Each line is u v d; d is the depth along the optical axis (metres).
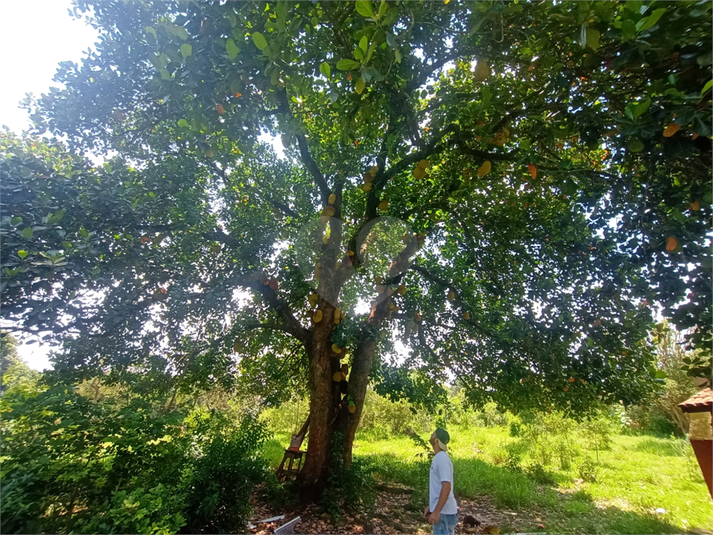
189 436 4.08
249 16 3.41
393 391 6.71
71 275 3.55
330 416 5.86
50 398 3.31
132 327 5.01
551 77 3.77
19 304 3.32
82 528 2.63
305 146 6.25
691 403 5.72
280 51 2.78
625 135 2.61
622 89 3.42
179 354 5.73
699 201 2.82
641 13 2.27
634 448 13.09
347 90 4.01
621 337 5.05
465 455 11.16
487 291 6.73
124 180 4.80
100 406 3.52
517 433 13.27
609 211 4.37
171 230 5.12
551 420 11.15
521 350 5.84
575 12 2.69
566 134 3.50
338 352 5.77
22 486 2.79
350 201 7.01
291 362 7.88
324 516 5.10
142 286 4.86
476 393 7.05
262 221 5.78
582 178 3.64
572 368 5.38
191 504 3.71
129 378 5.39
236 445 4.24
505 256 6.37
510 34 3.50
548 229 5.88
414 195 6.46
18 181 3.42
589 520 5.73
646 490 7.40
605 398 5.77
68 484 3.07
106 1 4.63
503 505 6.53
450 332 7.07
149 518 2.77
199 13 3.15
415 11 3.42
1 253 2.94
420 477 6.60
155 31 3.07
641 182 3.32
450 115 4.31
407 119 4.43
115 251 4.23
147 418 3.62
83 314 4.25
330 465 5.55
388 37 2.40
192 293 5.15
